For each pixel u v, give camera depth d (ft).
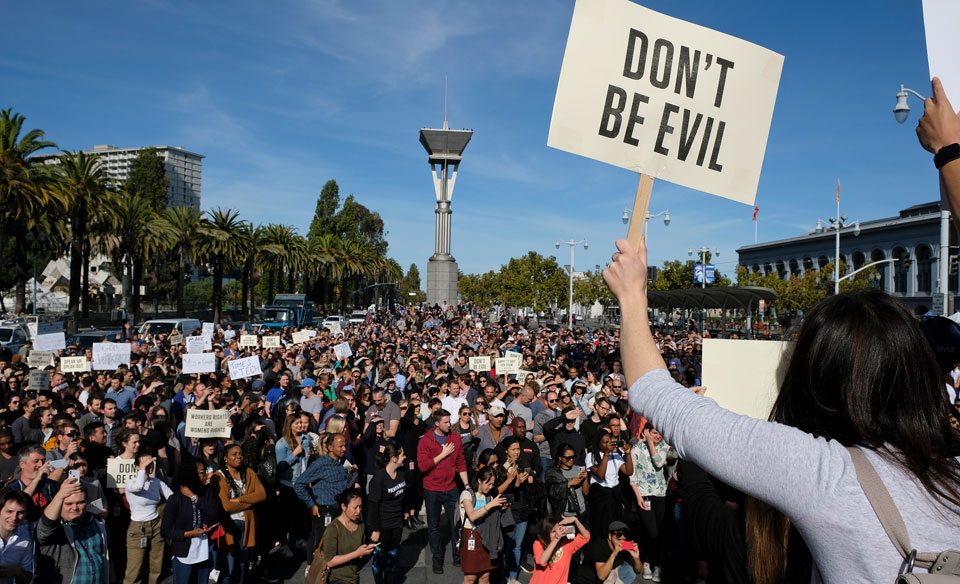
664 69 6.90
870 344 3.79
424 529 32.22
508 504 23.04
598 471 24.03
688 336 92.27
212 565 22.13
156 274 208.03
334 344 73.46
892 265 182.70
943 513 3.43
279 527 28.04
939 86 4.96
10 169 105.40
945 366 5.21
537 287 229.45
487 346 77.82
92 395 31.96
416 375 52.01
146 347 66.13
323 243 270.67
